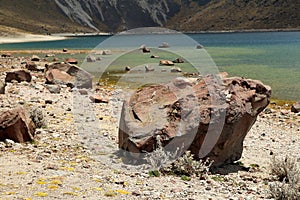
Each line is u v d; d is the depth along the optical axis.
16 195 8.62
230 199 9.82
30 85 29.94
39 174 10.27
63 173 10.62
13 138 14.02
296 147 17.38
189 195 9.85
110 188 9.74
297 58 67.50
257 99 13.72
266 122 23.14
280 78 43.72
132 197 9.26
